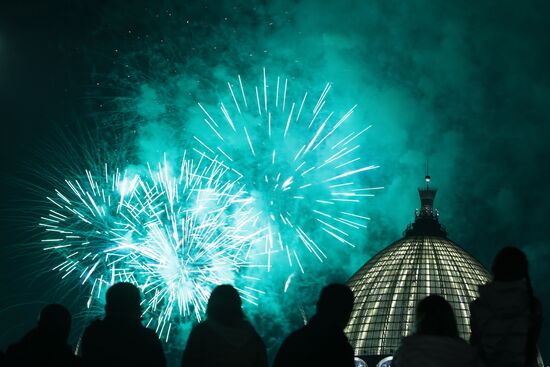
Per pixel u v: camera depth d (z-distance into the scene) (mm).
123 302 20781
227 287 20750
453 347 18984
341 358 19422
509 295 20406
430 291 175000
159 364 20594
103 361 20172
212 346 20062
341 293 19969
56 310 20969
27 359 20344
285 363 19453
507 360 20141
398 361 19344
